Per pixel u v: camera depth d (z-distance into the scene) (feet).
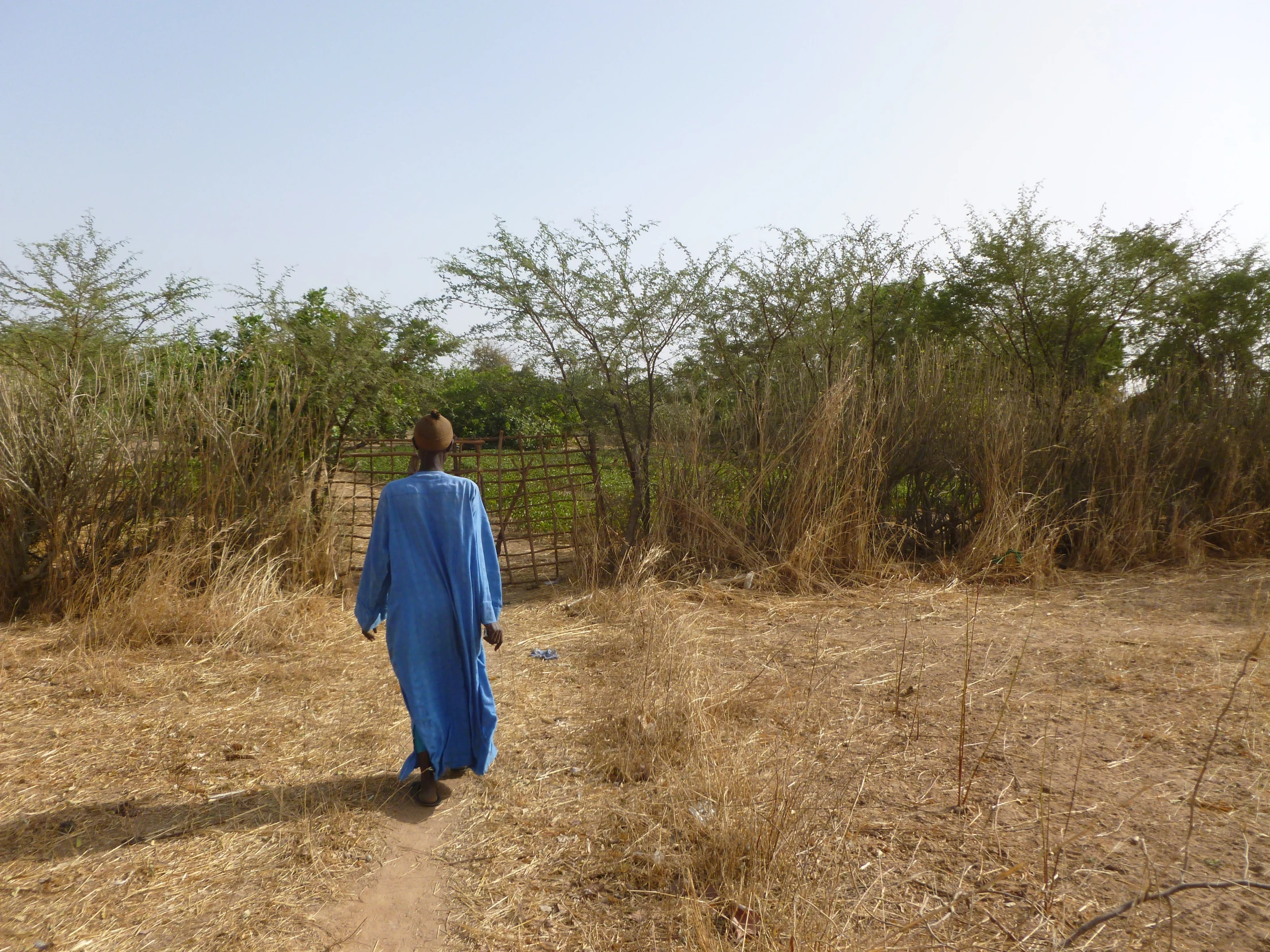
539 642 20.56
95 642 19.67
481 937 9.16
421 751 12.10
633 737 13.88
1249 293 33.73
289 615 21.56
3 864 10.56
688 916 8.92
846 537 26.63
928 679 16.92
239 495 24.18
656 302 27.07
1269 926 8.76
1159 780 12.15
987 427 28.35
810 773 12.59
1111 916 8.27
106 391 24.08
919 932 8.86
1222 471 29.58
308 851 10.85
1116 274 31.48
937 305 34.09
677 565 26.37
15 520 21.57
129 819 11.74
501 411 40.45
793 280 30.14
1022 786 12.11
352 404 26.76
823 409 27.30
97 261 25.99
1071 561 28.14
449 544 11.98
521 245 26.94
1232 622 20.39
